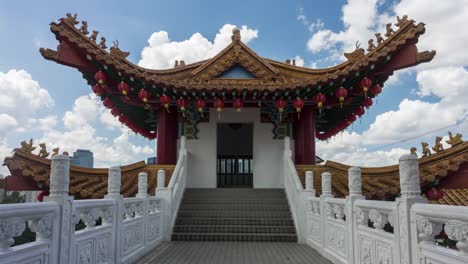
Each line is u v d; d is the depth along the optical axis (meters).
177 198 10.54
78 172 9.64
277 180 12.43
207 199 11.15
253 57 12.27
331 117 14.43
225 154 17.78
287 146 11.91
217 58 12.27
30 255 3.56
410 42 9.43
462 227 2.97
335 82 10.16
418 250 3.71
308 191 9.34
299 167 11.36
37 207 3.64
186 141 12.69
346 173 10.75
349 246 5.91
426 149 8.98
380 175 9.75
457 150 8.62
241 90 10.58
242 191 11.79
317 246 8.06
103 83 9.88
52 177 4.23
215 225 9.89
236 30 12.47
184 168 11.82
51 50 9.51
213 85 10.61
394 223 4.25
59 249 4.09
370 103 11.24
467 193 12.51
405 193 3.99
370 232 5.13
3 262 3.14
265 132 12.77
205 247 8.55
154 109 12.44
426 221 3.57
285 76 12.16
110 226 5.81
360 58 10.30
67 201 4.26
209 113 12.85
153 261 7.03
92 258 5.09
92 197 8.94
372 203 5.04
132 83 10.41
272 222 10.00
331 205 7.21
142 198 7.62
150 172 11.18
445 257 3.25
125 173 10.94
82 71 10.38
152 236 8.39
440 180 8.84
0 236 3.11
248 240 9.44
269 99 11.45
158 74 11.45
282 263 6.91
